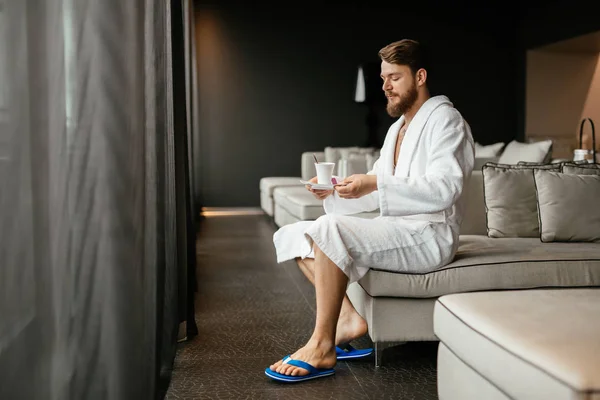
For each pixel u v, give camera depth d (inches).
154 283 66.3
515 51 343.0
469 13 337.4
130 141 48.2
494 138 346.0
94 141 42.4
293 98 323.6
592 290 69.1
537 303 62.4
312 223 94.0
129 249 47.4
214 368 88.2
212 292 138.0
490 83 342.6
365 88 307.0
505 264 87.2
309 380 83.4
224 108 317.7
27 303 34.7
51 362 37.4
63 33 38.4
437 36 335.9
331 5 323.3
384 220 87.4
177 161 99.1
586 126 343.9
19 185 33.7
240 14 315.0
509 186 114.0
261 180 304.7
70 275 39.5
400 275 85.5
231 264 172.4
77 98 40.1
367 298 90.3
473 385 59.4
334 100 327.0
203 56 313.1
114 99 44.8
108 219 44.3
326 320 84.1
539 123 339.6
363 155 252.8
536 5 321.7
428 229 84.9
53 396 37.7
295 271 162.7
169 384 80.2
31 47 34.5
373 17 327.9
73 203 39.8
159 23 74.9
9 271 33.0
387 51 88.8
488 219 114.6
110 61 44.3
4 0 31.6
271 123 322.7
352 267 84.7
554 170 117.4
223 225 262.2
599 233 105.1
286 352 95.6
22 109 33.7
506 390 51.4
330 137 328.2
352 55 327.0
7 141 32.4
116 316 45.3
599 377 43.6
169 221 91.4
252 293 137.3
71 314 39.7
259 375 85.3
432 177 82.0
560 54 337.1
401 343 100.5
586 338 50.9
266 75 320.2
